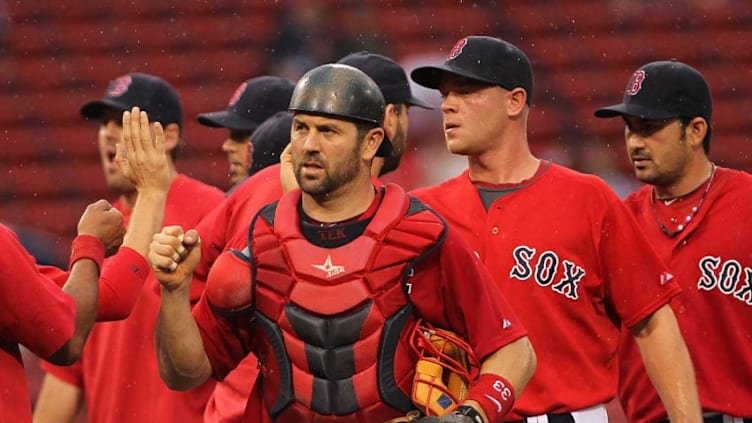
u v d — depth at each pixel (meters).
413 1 61.44
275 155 23.50
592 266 18.98
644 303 18.98
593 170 56.56
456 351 15.51
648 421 21.53
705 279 21.23
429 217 15.15
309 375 14.98
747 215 21.23
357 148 14.93
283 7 61.41
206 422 20.84
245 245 17.27
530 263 18.88
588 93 59.22
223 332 15.66
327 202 15.12
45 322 14.78
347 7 60.31
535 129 57.81
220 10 62.19
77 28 62.56
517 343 15.44
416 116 52.97
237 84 60.41
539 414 18.62
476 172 19.59
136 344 22.88
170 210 23.47
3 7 62.88
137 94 24.86
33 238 51.41
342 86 14.80
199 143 58.66
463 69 18.94
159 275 14.98
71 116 60.00
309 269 14.88
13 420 15.22
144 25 62.53
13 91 60.53
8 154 58.69
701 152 21.55
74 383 25.19
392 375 14.90
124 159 16.53
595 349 19.12
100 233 15.91
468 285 15.22
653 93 21.19
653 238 21.73
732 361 21.19
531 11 61.75
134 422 22.88
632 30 61.62
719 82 59.97
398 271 14.88
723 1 62.38
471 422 14.59
